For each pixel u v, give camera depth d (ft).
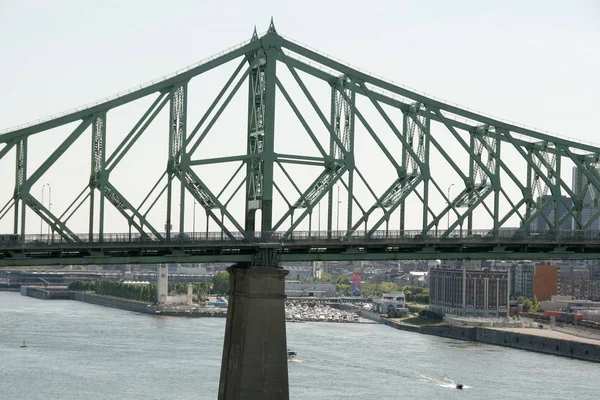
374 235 465.88
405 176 482.69
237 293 436.35
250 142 465.06
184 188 430.20
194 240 428.15
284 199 449.48
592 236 514.68
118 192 415.03
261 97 453.99
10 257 396.16
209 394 638.94
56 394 634.43
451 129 492.13
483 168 495.82
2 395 628.69
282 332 425.69
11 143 394.93
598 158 532.73
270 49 451.12
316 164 459.73
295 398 645.51
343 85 471.21
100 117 416.05
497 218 500.33
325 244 451.53
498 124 502.79
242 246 431.43
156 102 429.79
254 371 420.36
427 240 475.72
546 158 525.34
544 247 513.86
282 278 428.56
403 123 487.61
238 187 450.30
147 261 422.41
